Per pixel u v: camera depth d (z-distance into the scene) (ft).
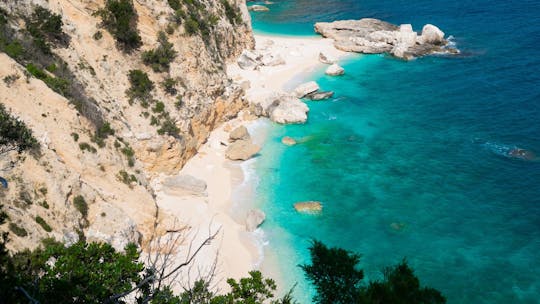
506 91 266.36
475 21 383.86
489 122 236.84
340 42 349.61
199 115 211.00
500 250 158.30
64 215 122.01
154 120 185.78
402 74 302.25
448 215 175.73
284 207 180.34
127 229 136.56
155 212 155.43
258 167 205.57
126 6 190.49
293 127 240.53
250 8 448.65
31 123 132.46
